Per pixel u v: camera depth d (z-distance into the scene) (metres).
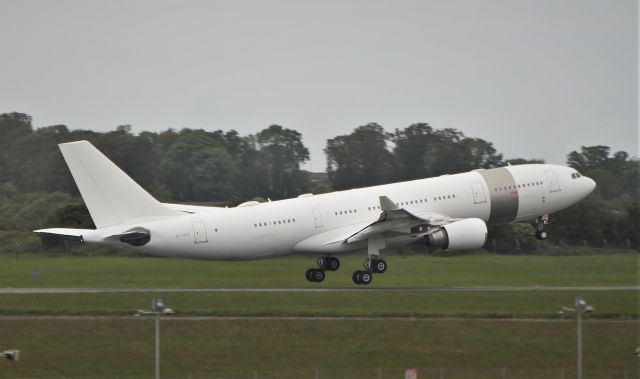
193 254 180.62
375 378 130.62
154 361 137.25
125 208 176.50
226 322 151.12
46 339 144.12
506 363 138.50
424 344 144.00
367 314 157.62
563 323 154.38
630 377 135.50
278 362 136.88
